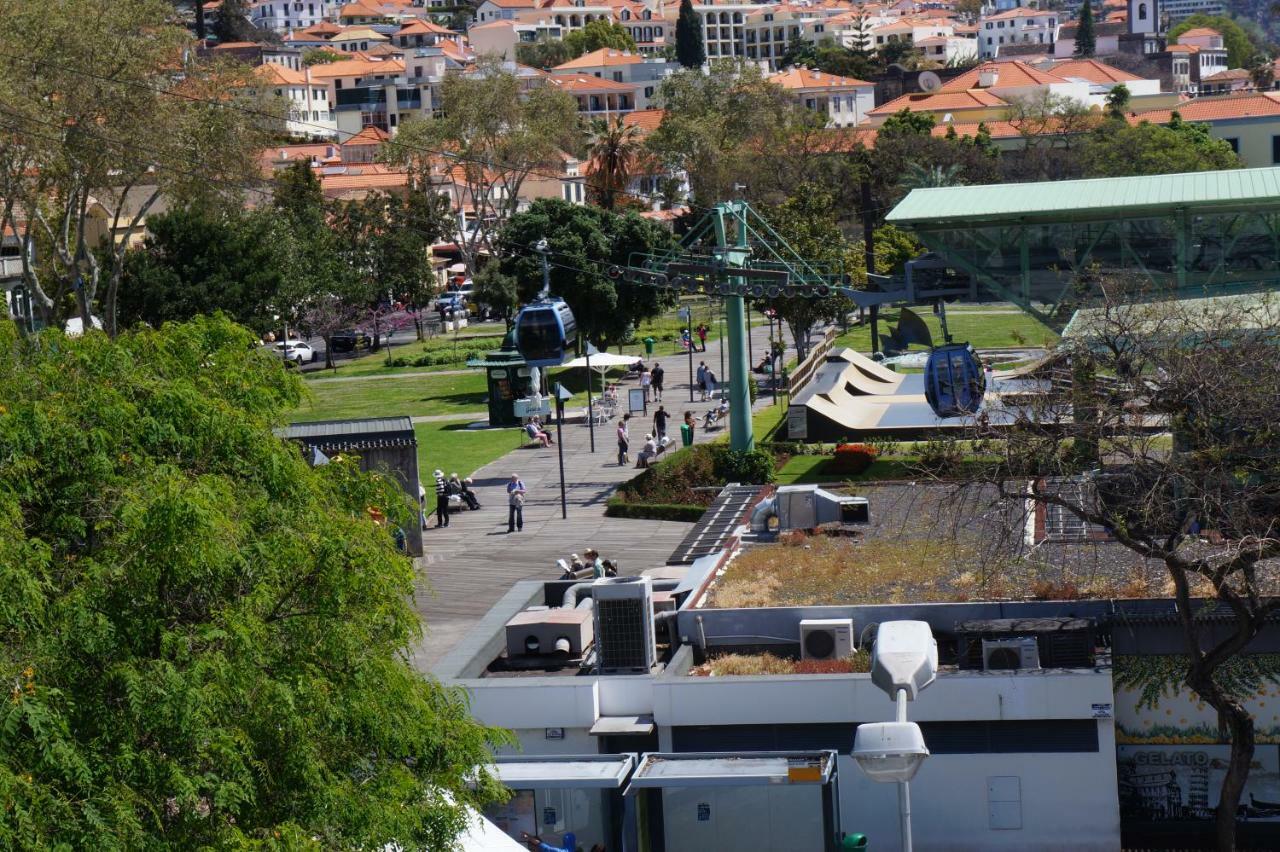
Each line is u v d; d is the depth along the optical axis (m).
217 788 21.45
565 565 53.59
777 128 192.38
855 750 20.77
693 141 182.12
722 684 36.59
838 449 76.12
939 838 36.50
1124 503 38.88
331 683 24.22
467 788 28.20
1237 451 38.44
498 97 174.25
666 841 35.31
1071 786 36.06
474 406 110.75
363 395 119.19
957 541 45.41
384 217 162.50
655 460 83.25
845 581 42.91
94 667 21.61
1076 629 36.75
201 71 106.25
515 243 118.44
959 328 131.75
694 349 133.12
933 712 35.97
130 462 24.05
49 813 19.42
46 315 105.69
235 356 28.45
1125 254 75.62
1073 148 188.50
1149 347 40.84
